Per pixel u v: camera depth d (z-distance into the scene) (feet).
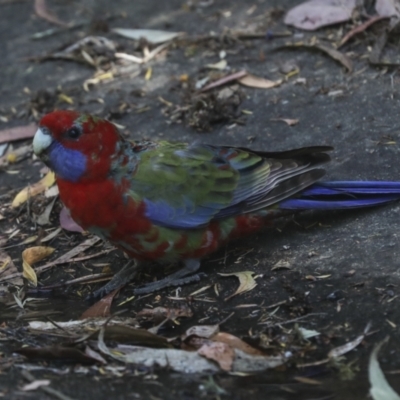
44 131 28.63
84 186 28.84
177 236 29.84
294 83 41.27
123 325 26.71
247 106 40.55
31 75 47.88
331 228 31.53
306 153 31.50
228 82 42.39
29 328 28.35
